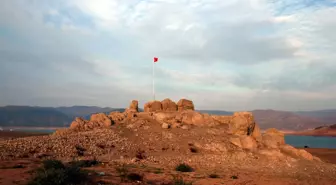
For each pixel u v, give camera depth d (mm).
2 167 25812
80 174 21719
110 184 21281
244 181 27141
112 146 41156
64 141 40656
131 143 42812
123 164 32281
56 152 36594
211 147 43156
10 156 32750
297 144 112562
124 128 48594
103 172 25047
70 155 36062
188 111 54625
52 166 22141
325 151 70688
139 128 48625
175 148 42312
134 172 26609
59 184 19312
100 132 46031
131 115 53656
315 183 29297
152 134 46438
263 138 48500
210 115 54125
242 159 40500
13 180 20125
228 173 32031
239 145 44344
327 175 36281
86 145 40344
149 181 23906
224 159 39844
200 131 48281
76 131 47969
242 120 47438
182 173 29672
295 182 28859
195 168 33969
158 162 36531
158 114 52406
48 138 42438
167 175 27312
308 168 39688
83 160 31344
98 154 38000
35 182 18812
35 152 35812
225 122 52594
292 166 39844
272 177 31391
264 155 42844
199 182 25281
